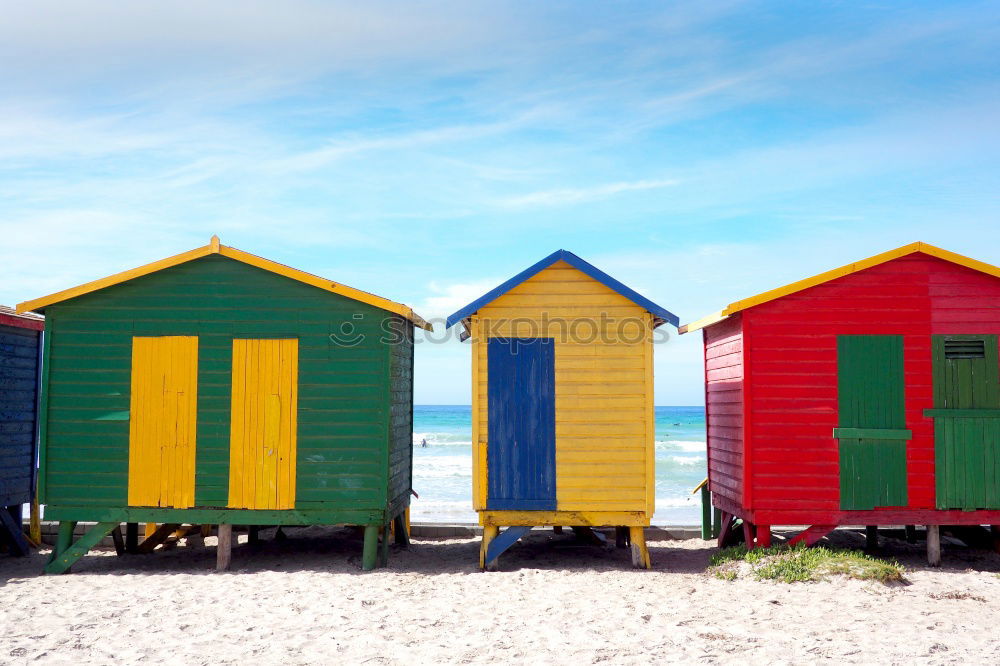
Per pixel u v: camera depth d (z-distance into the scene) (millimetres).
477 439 11383
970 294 11469
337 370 11531
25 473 13711
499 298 11523
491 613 9016
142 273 11523
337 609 9172
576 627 8414
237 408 11469
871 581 10023
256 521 11344
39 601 9617
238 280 11641
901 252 11422
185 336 11570
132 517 11375
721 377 13070
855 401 11430
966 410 11352
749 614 8883
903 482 11305
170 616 8914
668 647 7684
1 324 13070
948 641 7812
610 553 12953
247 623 8633
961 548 12492
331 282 11492
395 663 7301
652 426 11312
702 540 14656
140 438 11453
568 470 11320
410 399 14094
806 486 11383
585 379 11398
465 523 15789
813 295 11570
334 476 11414
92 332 11594
